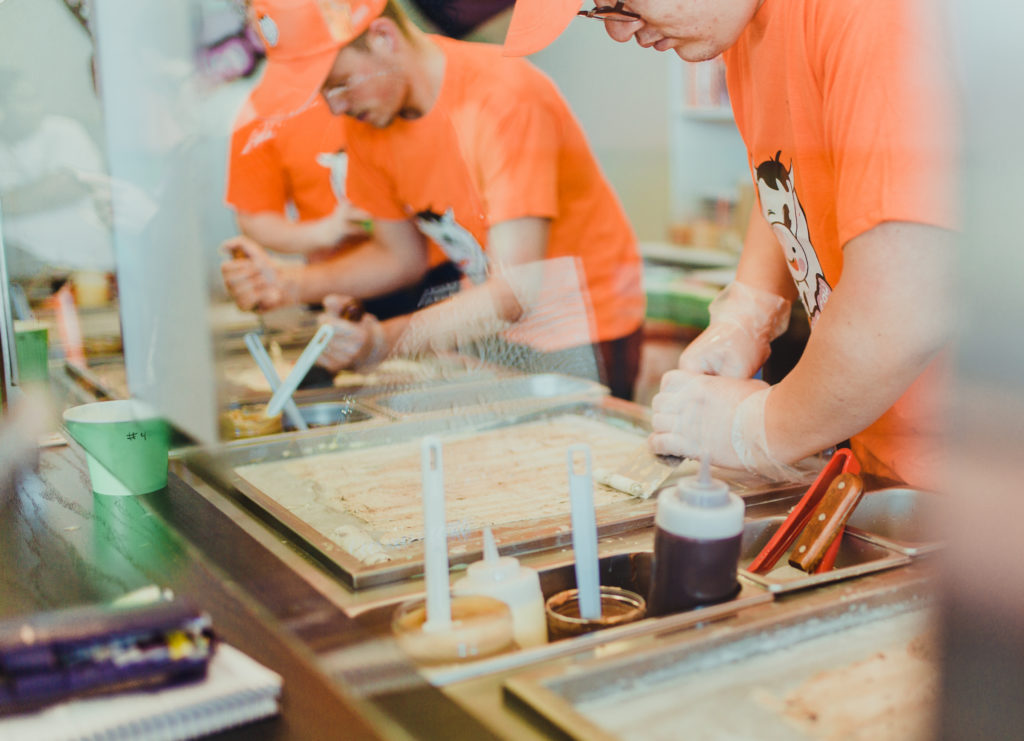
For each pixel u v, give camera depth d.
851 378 1.10
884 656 0.80
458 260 2.30
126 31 1.53
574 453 0.90
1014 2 0.36
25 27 1.57
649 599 0.93
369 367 2.06
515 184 2.00
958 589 0.42
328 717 0.72
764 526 1.15
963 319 0.39
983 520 0.41
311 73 2.05
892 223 0.99
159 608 0.75
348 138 2.28
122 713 0.68
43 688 0.69
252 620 0.91
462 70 2.03
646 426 1.65
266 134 2.27
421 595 0.91
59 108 1.55
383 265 2.41
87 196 1.50
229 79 2.18
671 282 2.50
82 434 1.28
